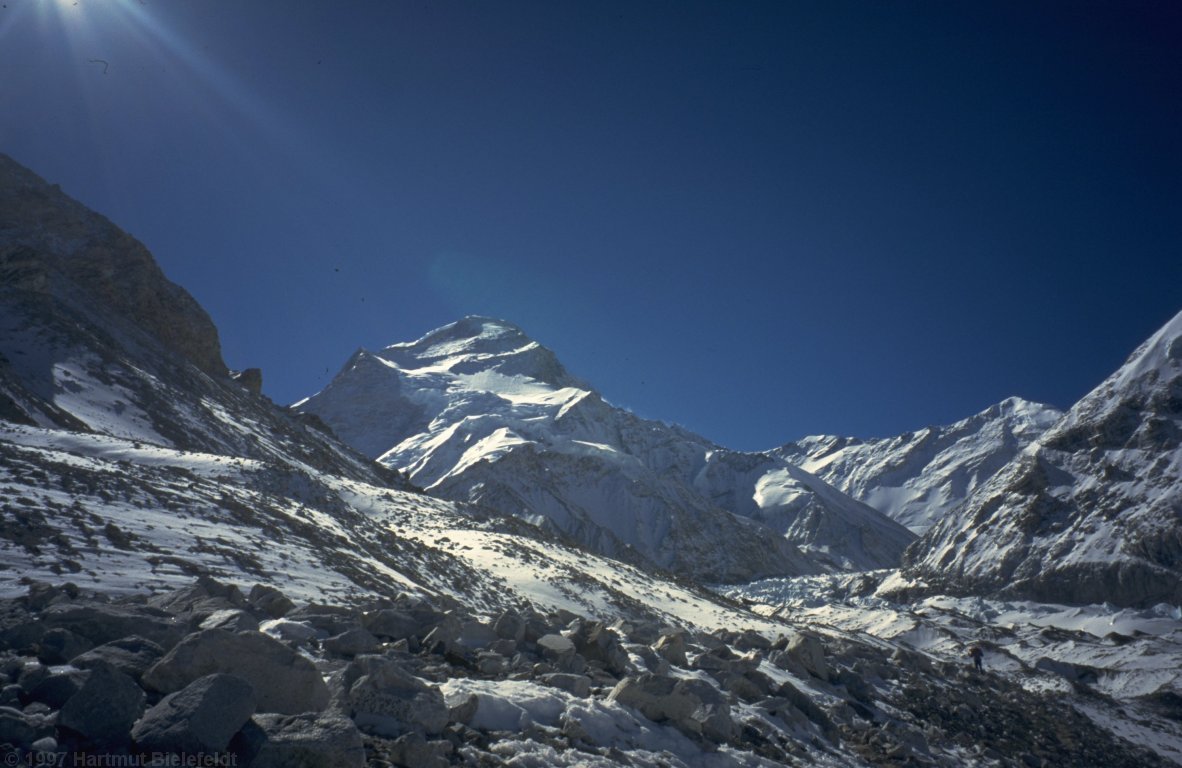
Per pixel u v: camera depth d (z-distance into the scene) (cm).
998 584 11869
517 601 3494
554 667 1517
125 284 8238
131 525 2109
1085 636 7531
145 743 742
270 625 1279
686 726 1387
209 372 8519
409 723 973
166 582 1681
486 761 981
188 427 5741
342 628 1359
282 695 896
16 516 1827
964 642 6419
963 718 2883
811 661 2611
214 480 3562
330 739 788
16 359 5256
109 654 908
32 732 715
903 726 2466
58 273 7462
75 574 1562
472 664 1414
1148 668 6159
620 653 1720
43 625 966
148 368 6575
